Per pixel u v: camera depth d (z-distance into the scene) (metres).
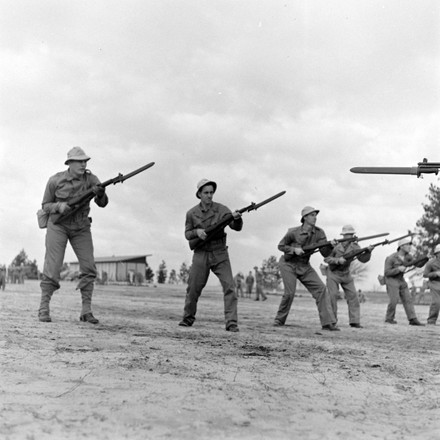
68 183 9.05
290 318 14.57
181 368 4.98
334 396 4.30
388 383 4.94
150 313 12.81
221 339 7.66
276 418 3.58
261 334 8.92
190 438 3.13
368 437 3.31
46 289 8.86
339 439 3.25
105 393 3.97
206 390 4.18
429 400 4.34
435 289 15.74
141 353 5.74
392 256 15.27
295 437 3.24
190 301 9.62
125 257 75.00
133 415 3.47
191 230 9.53
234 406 3.78
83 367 4.82
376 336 9.97
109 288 41.56
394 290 15.10
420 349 7.86
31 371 4.59
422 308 29.34
